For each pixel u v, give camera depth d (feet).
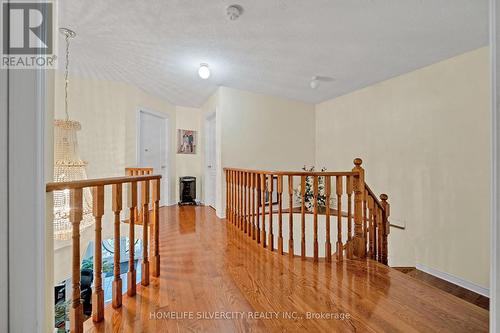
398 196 11.70
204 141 17.85
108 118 13.55
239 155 14.19
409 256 11.16
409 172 11.23
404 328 4.75
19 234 2.83
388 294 5.97
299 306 5.44
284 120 15.76
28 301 2.85
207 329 4.68
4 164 2.80
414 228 10.98
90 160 13.04
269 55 9.75
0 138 2.78
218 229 11.76
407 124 11.34
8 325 2.82
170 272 7.13
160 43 8.89
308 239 15.12
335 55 9.66
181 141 18.69
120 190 5.48
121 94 13.89
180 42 8.77
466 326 4.83
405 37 8.21
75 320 4.38
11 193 2.81
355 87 13.50
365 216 8.51
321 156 16.58
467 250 9.20
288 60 10.17
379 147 12.68
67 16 7.22
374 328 4.73
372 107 13.10
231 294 5.92
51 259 3.36
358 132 13.92
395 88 11.91
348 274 7.06
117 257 5.41
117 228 5.39
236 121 14.06
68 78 12.51
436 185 10.18
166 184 17.49
